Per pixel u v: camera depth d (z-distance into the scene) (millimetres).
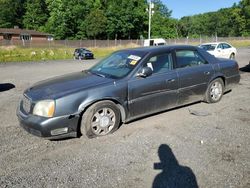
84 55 30062
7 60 28266
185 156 3990
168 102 5543
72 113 4434
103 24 64188
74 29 69125
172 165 3758
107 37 66500
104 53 37906
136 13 65000
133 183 3369
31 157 4078
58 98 4367
